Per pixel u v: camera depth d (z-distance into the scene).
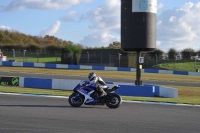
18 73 41.38
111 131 9.48
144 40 24.91
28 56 76.31
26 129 9.39
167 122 11.36
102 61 62.56
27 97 18.16
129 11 24.89
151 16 24.97
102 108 14.50
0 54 67.31
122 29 25.47
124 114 12.88
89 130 9.52
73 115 12.20
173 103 17.36
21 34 112.06
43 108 13.88
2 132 8.94
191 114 13.48
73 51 66.12
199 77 48.12
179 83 37.16
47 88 26.34
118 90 23.88
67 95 19.78
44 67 57.28
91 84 14.50
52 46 85.88
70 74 43.03
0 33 105.81
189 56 66.69
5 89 22.14
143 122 11.19
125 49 25.52
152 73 54.78
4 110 12.93
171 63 64.94
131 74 47.47
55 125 10.11
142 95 23.64
